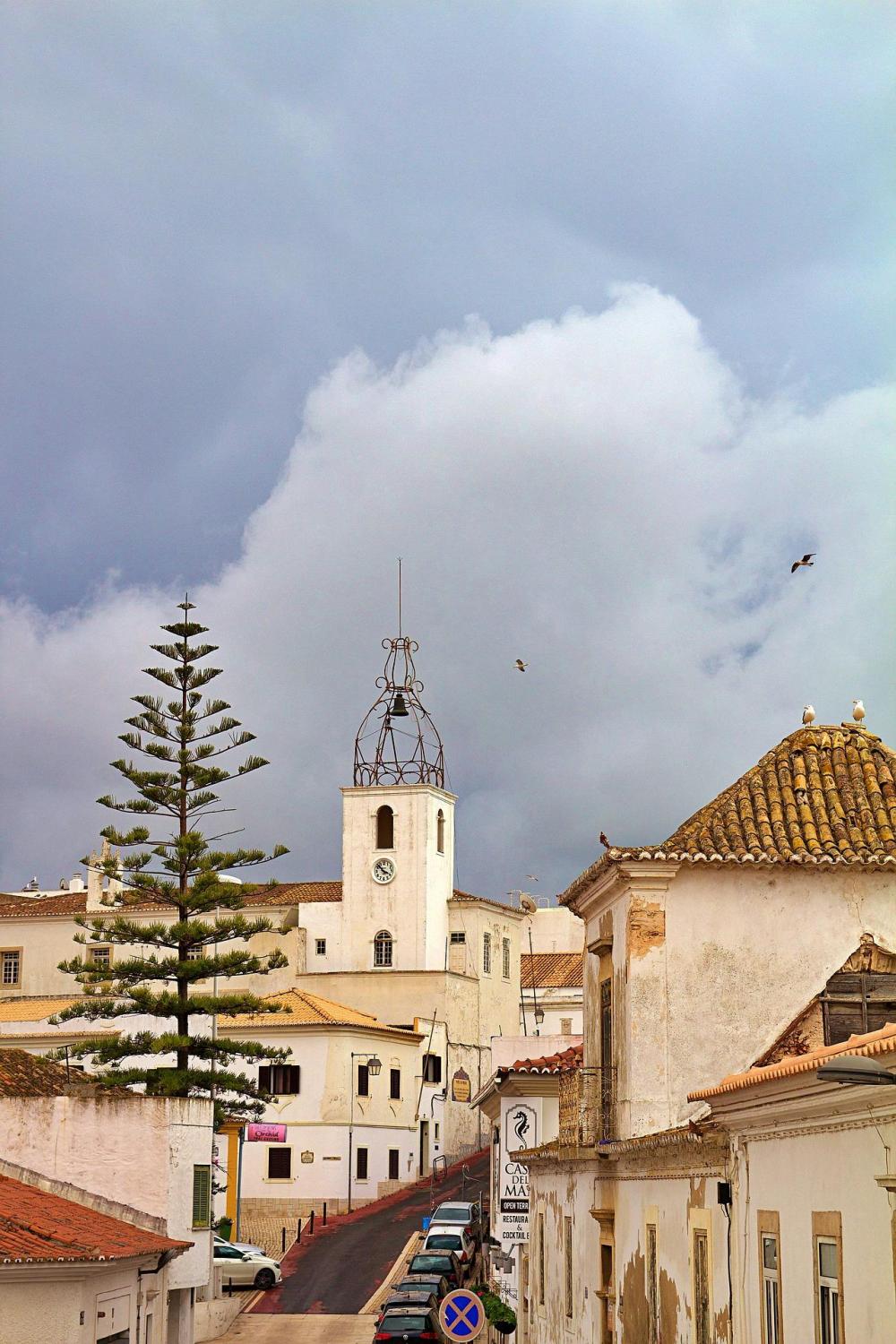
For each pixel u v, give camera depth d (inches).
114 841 2090.3
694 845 872.9
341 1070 2901.1
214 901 2096.5
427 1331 1413.6
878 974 854.5
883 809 912.3
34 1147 1349.7
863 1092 458.6
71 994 3496.6
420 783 3481.8
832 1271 514.9
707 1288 677.3
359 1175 2896.2
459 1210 2267.5
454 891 3604.8
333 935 3464.6
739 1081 572.1
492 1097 1572.3
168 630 2140.7
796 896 877.2
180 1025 2092.8
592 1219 952.9
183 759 2144.4
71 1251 966.4
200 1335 1668.3
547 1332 1148.5
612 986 927.7
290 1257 2310.5
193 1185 1402.6
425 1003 3302.2
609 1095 917.2
